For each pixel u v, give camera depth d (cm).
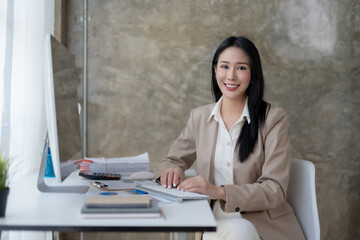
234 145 164
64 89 121
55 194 121
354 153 255
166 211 103
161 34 246
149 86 247
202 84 248
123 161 167
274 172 146
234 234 127
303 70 251
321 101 253
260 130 158
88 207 95
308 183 151
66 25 239
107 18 243
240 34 248
